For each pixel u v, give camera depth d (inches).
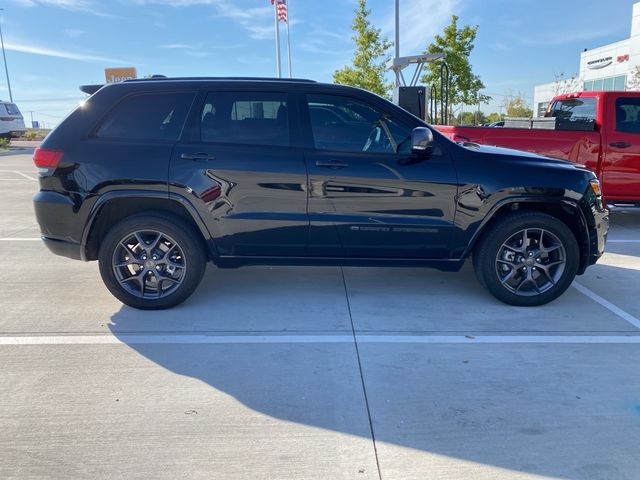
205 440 107.5
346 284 203.9
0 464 99.8
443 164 170.6
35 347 148.6
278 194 168.2
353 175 167.8
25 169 670.5
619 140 282.5
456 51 802.8
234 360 141.7
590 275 217.5
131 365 138.6
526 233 176.4
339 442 107.2
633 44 1002.1
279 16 1060.5
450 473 98.3
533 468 99.7
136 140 168.7
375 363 140.3
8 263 231.3
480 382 130.7
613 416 116.4
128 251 172.1
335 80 973.8
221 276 212.7
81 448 104.7
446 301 186.1
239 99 171.5
